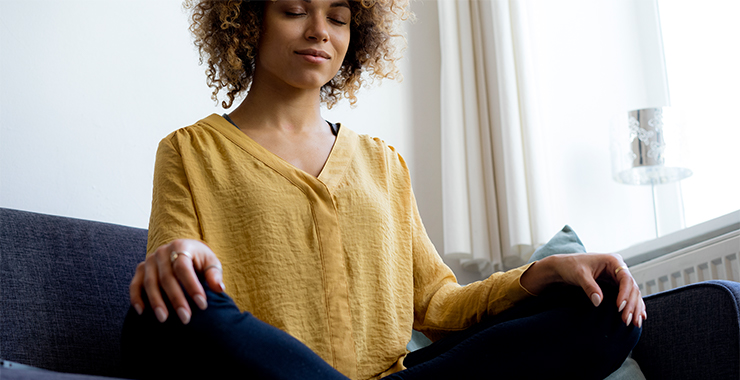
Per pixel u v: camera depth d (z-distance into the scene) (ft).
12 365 2.01
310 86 3.49
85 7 5.86
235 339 2.10
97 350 3.70
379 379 2.93
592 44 7.77
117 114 5.80
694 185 6.72
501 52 7.26
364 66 4.50
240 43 3.66
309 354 2.25
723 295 3.43
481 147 7.43
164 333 2.08
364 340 3.18
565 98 7.72
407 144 7.59
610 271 2.99
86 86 5.70
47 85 5.54
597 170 7.48
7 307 3.44
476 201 7.17
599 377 2.79
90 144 5.62
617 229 7.24
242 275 3.07
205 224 3.09
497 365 2.67
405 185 3.86
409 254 3.65
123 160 5.74
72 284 3.78
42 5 5.66
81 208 5.47
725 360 3.35
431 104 7.86
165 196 3.14
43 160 5.38
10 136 5.29
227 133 3.37
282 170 3.26
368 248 3.33
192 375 2.08
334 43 3.50
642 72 7.39
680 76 7.02
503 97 7.16
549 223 6.82
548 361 2.70
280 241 3.11
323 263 3.15
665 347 3.69
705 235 5.66
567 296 2.96
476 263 7.36
